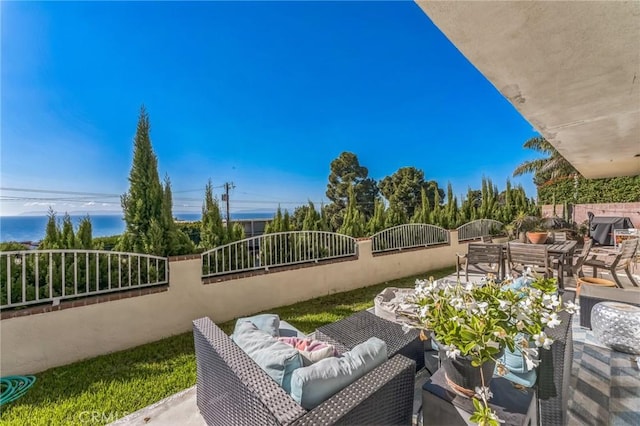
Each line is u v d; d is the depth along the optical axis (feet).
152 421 7.04
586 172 25.95
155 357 10.54
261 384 4.47
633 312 9.30
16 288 10.03
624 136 13.74
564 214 39.47
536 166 43.42
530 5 4.91
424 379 8.22
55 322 10.11
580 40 6.00
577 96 9.09
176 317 12.80
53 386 8.73
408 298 5.75
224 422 5.36
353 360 4.90
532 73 7.54
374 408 4.42
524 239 18.70
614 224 31.60
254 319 7.66
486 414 3.92
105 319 11.08
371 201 65.98
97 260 11.35
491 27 5.56
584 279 14.01
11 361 9.33
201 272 13.60
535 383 5.75
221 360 5.35
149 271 12.54
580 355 9.42
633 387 7.72
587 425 6.46
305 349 5.74
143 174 13.76
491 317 4.33
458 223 30.71
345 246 19.67
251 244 15.81
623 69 7.30
